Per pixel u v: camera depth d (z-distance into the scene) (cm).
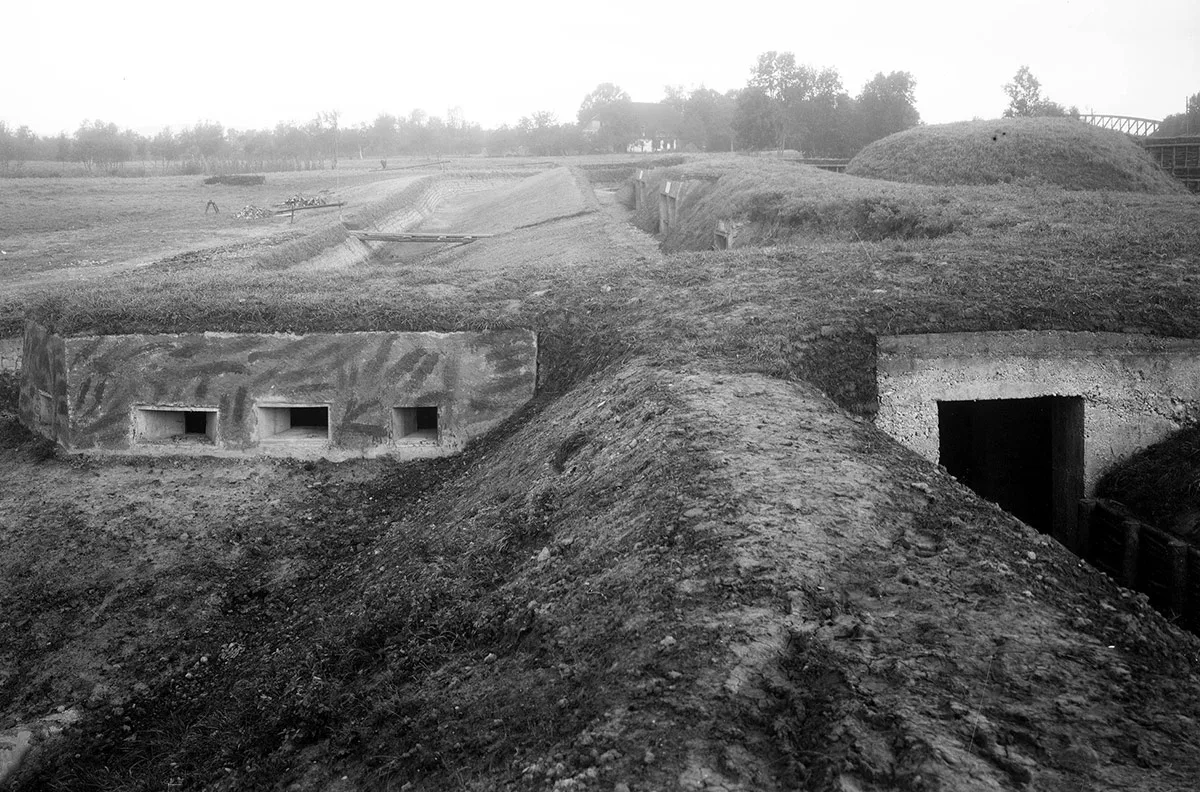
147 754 821
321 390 1250
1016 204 1827
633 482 775
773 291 1247
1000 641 533
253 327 1254
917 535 649
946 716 471
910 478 732
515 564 774
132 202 4756
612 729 484
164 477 1241
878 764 441
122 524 1159
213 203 4225
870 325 1084
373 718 637
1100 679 507
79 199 4875
